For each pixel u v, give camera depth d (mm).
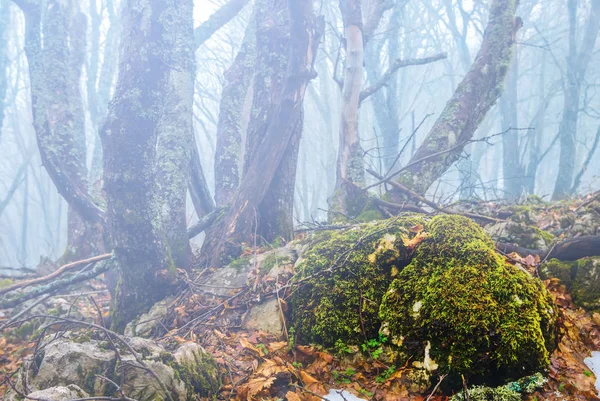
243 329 4129
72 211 9070
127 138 4566
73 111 9125
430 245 3529
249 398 3016
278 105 5898
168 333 4324
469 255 3270
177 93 6258
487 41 7684
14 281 7645
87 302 6973
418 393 2961
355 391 3082
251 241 6105
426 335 3031
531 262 4512
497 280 3045
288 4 5523
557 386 2867
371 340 3400
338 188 7676
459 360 2848
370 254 3814
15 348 5594
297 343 3730
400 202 7188
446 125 7492
